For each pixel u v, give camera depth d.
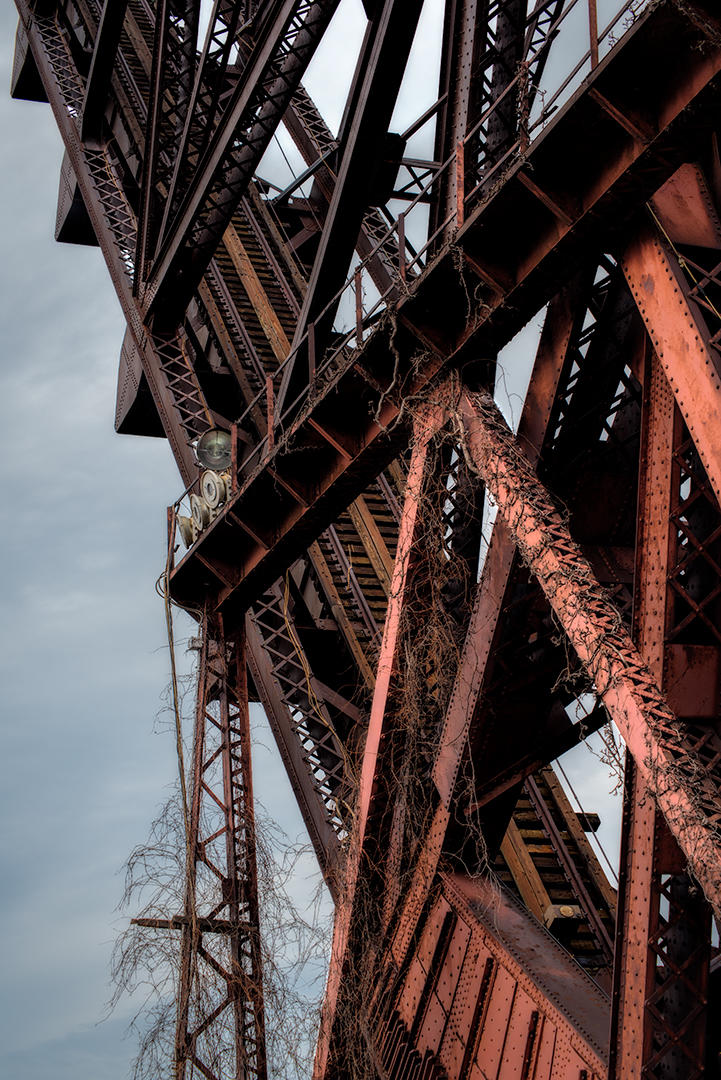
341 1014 17.61
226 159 23.75
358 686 25.61
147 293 27.88
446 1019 16.53
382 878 17.69
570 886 22.69
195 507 21.48
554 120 12.52
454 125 16.48
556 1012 14.37
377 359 16.22
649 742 11.10
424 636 16.31
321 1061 18.00
